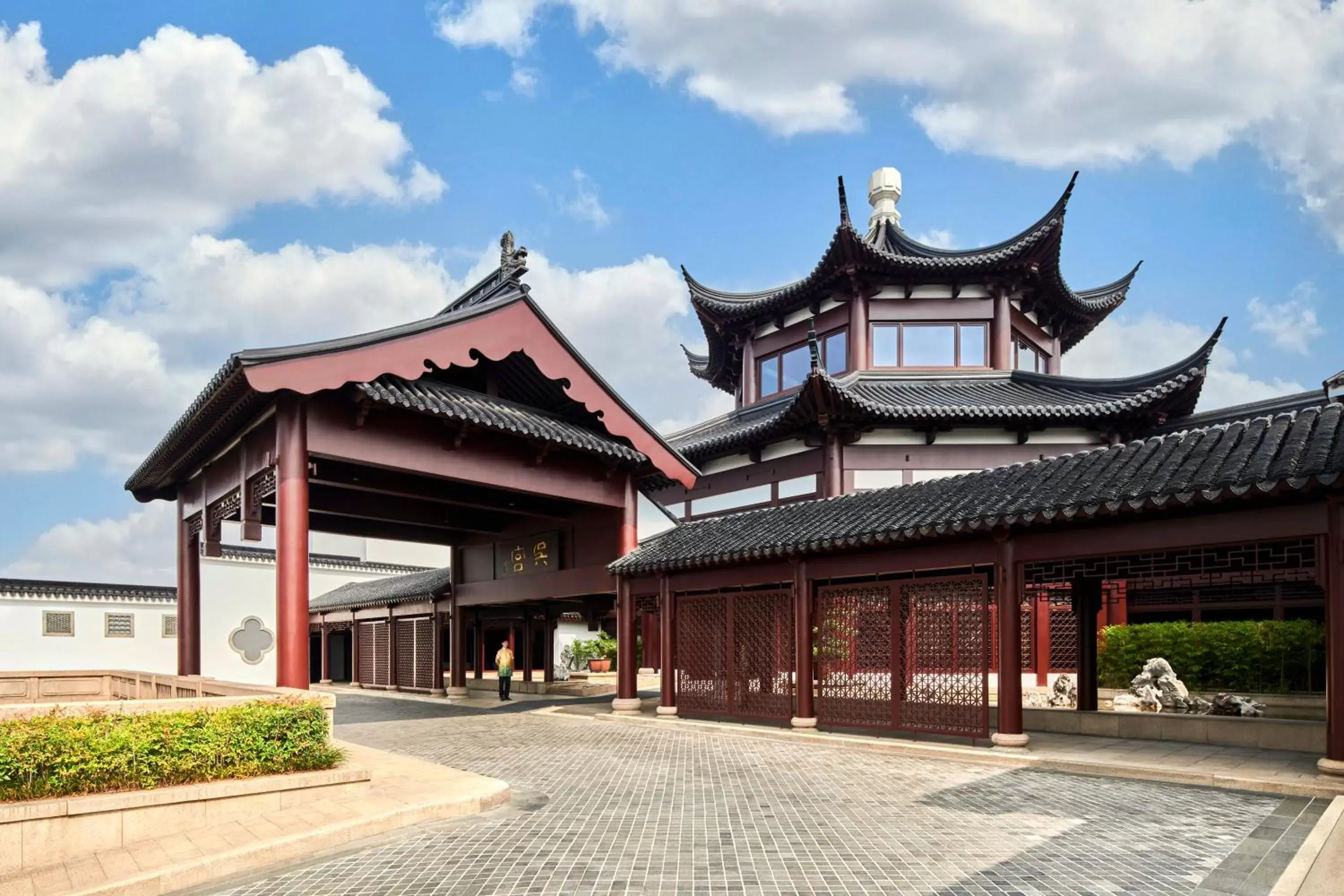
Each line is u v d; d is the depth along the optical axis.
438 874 6.76
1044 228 24.05
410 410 14.62
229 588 30.77
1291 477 9.07
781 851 7.22
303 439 13.46
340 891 6.42
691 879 6.52
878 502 14.84
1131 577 12.99
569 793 9.82
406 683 27.14
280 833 7.60
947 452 23.61
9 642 26.92
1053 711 13.80
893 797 9.28
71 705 7.93
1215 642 18.48
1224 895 5.98
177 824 7.77
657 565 16.66
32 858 6.97
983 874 6.50
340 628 32.38
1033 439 23.56
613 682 26.83
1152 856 6.90
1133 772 10.16
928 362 25.44
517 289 16.50
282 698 9.18
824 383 21.38
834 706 14.05
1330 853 6.48
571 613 28.73
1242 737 11.93
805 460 24.50
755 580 15.26
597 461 18.44
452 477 15.80
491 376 17.58
